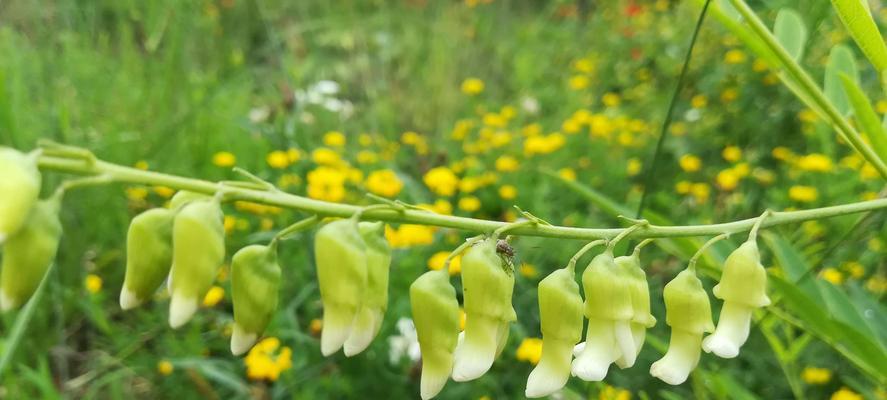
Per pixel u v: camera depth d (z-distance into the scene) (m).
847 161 0.42
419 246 0.36
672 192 0.44
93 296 0.34
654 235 0.15
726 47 0.53
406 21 0.73
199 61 0.59
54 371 0.35
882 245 0.33
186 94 0.49
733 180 0.41
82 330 0.37
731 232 0.15
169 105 0.48
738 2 0.18
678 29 0.60
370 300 0.14
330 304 0.14
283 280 0.35
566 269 0.15
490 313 0.14
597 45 0.68
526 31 0.73
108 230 0.39
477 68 0.69
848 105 0.20
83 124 0.44
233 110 0.51
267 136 0.43
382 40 0.69
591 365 0.14
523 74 0.65
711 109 0.50
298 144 0.44
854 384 0.26
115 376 0.32
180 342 0.33
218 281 0.37
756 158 0.46
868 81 0.45
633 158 0.48
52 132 0.42
